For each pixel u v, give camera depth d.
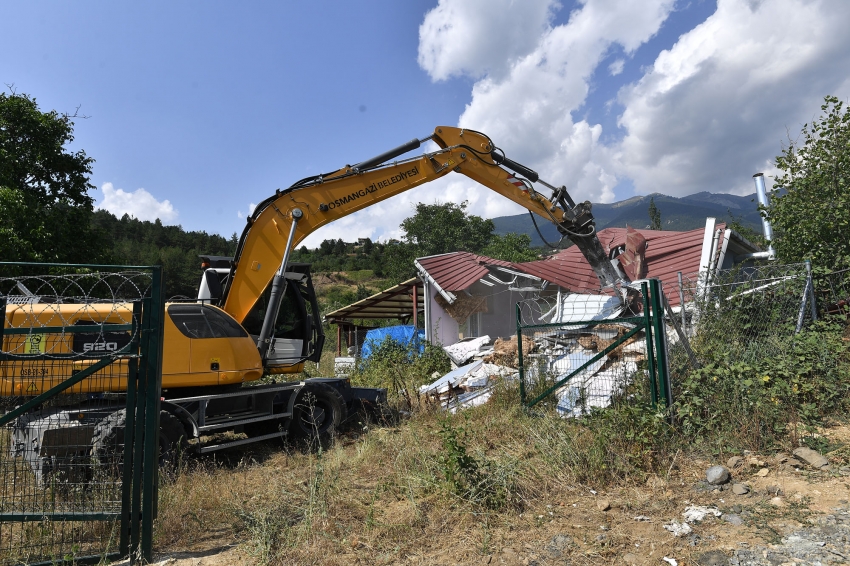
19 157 18.66
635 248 14.34
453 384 10.13
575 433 5.88
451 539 4.04
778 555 3.43
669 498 4.46
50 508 4.23
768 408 5.49
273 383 8.34
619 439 5.33
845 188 10.05
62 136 19.75
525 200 10.26
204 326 7.05
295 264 8.79
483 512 4.35
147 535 3.96
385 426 8.61
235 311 8.02
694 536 3.79
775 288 8.69
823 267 9.00
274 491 5.38
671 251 14.41
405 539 4.08
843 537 3.56
